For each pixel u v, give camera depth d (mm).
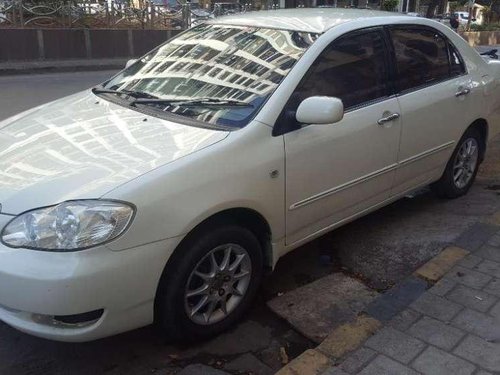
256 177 2844
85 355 2816
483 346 2684
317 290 3424
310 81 3215
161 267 2527
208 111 3064
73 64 13055
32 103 8805
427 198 4793
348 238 4078
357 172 3510
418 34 4082
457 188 4676
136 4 15789
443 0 29953
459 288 3201
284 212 3082
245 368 2746
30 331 2439
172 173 2549
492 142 6582
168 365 2760
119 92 3627
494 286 3227
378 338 2754
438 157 4281
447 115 4199
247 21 3836
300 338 2990
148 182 2480
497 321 2889
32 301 2342
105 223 2365
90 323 2445
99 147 2787
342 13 3943
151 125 2998
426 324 2865
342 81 3422
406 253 3846
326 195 3326
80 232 2344
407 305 3047
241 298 3004
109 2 14852
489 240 3793
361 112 3473
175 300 2672
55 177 2549
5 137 3143
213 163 2686
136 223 2418
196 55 3689
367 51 3631
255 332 3029
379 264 3723
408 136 3861
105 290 2379
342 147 3328
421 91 3965
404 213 4492
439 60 4246
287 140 3008
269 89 3096
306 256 3844
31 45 12906
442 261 3510
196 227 2691
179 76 3549
